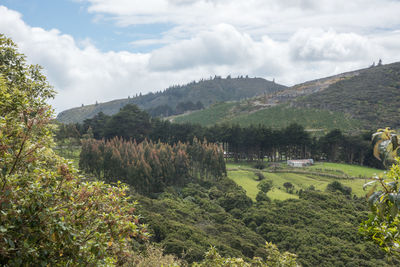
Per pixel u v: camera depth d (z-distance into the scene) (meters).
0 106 7.53
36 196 5.52
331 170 84.06
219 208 57.62
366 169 86.25
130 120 106.00
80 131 111.94
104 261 6.68
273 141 100.38
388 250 6.06
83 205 6.68
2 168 5.48
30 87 12.27
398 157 4.94
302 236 43.97
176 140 109.31
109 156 65.19
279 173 83.38
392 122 144.88
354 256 38.19
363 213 52.41
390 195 3.97
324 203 57.78
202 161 76.06
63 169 6.34
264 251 37.31
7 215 5.24
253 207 57.94
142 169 61.94
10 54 12.12
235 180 76.25
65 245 5.85
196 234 34.94
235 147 105.25
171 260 12.96
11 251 5.20
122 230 7.02
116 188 7.57
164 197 58.53
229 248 34.03
